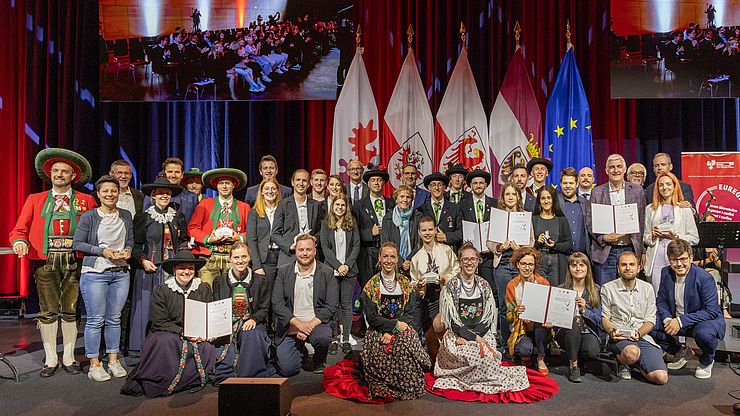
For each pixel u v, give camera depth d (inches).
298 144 296.7
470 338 159.8
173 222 188.4
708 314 168.2
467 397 150.6
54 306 175.9
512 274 190.4
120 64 271.6
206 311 155.7
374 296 160.2
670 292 176.2
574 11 280.8
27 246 171.2
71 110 280.2
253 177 293.4
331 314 175.0
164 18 271.4
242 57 271.3
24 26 279.1
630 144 288.2
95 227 169.6
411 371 152.0
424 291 181.6
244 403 129.3
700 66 263.6
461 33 279.7
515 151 270.2
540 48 281.3
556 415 138.5
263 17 271.3
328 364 184.2
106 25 271.4
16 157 279.6
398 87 277.1
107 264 169.9
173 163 199.0
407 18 285.4
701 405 144.9
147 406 146.6
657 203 192.5
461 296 163.5
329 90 271.9
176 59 271.6
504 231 189.6
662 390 157.0
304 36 271.7
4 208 276.8
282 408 130.5
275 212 196.4
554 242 193.2
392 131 274.5
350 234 195.9
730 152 259.1
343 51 271.9
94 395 155.5
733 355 184.2
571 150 264.8
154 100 271.6
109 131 288.4
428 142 275.9
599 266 198.5
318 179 206.4
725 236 182.7
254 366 162.2
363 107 273.4
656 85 265.4
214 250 191.3
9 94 277.6
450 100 275.6
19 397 153.9
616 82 266.8
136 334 182.5
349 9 271.6
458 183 216.5
